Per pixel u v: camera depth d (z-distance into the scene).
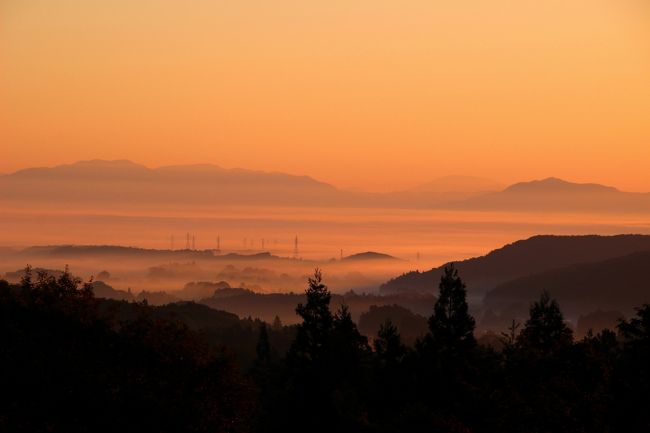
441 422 135.12
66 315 131.62
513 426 116.69
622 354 119.88
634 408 108.31
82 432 98.19
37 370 109.31
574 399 113.44
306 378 157.25
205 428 111.50
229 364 124.94
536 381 119.94
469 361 173.38
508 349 145.00
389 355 175.62
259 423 143.38
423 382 164.62
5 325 122.88
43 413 100.00
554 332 149.00
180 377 119.88
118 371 114.38
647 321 112.88
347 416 144.38
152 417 106.00
